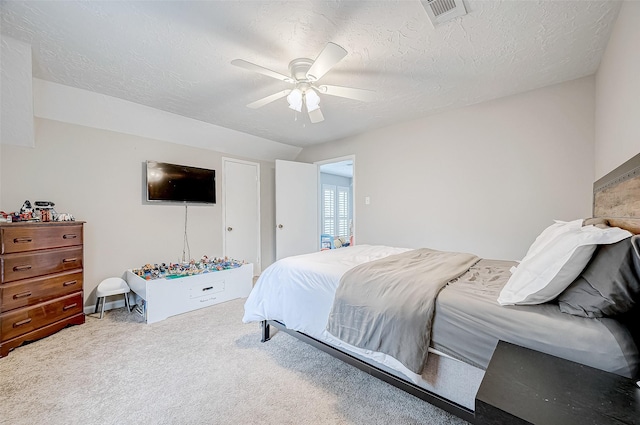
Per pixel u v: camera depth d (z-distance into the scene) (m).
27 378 1.73
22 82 2.17
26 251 2.16
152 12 1.54
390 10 1.53
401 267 1.81
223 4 1.48
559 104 2.43
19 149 2.52
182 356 2.00
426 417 1.39
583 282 1.04
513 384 0.80
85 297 2.88
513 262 2.09
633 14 1.37
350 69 2.17
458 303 1.22
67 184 2.79
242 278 3.38
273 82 2.39
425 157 3.28
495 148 2.78
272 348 2.12
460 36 1.76
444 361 1.25
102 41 1.82
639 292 0.90
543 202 2.53
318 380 1.71
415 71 2.20
